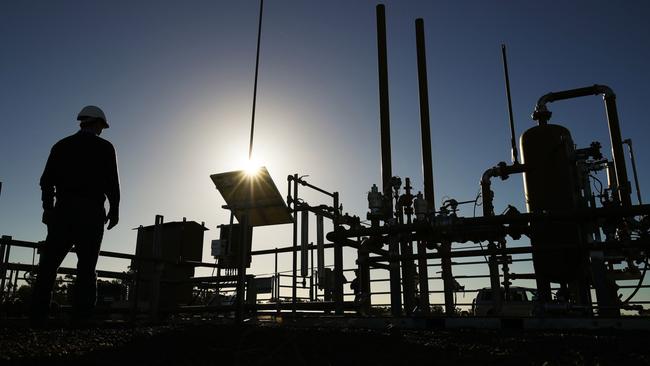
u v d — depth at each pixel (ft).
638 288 29.78
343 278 33.68
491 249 29.48
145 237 42.09
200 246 42.29
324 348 12.42
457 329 22.16
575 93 36.06
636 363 10.10
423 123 40.88
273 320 32.83
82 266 17.19
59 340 12.77
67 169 16.92
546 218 28.89
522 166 33.86
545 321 22.12
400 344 13.41
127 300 33.17
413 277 34.55
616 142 35.14
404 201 33.91
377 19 39.99
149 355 11.09
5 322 18.13
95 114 18.01
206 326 18.69
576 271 30.04
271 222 33.27
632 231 28.55
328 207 36.50
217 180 32.45
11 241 21.76
